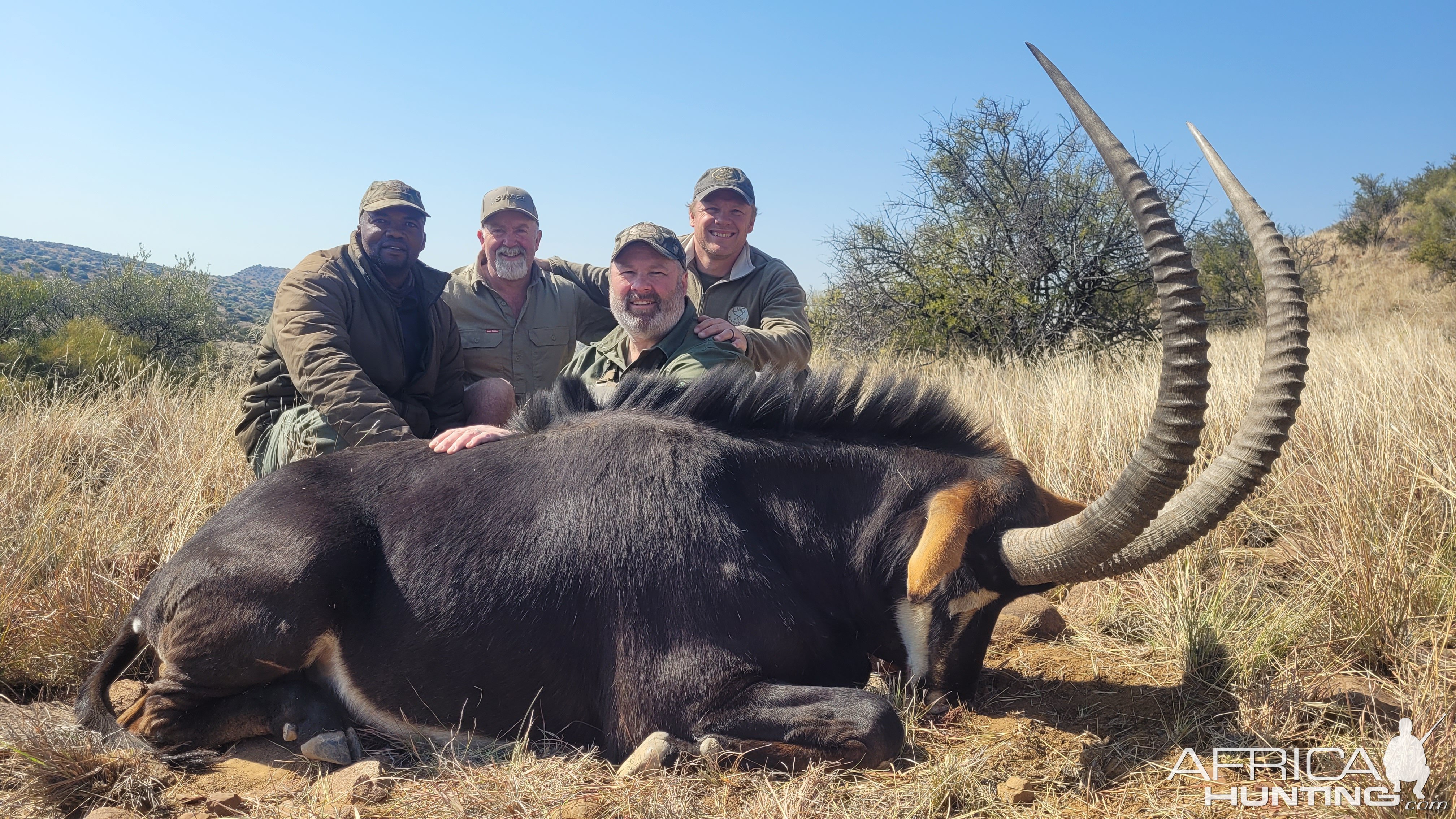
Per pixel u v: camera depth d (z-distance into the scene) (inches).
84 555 177.6
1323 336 531.2
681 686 118.7
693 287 259.8
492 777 119.4
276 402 219.1
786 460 133.8
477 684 126.9
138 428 289.4
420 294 224.8
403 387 224.4
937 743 126.2
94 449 268.4
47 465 243.4
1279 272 99.3
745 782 115.0
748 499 131.2
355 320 212.8
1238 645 145.8
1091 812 111.0
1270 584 175.9
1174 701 138.5
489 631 125.5
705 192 247.9
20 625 153.3
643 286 191.3
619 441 133.3
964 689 129.6
